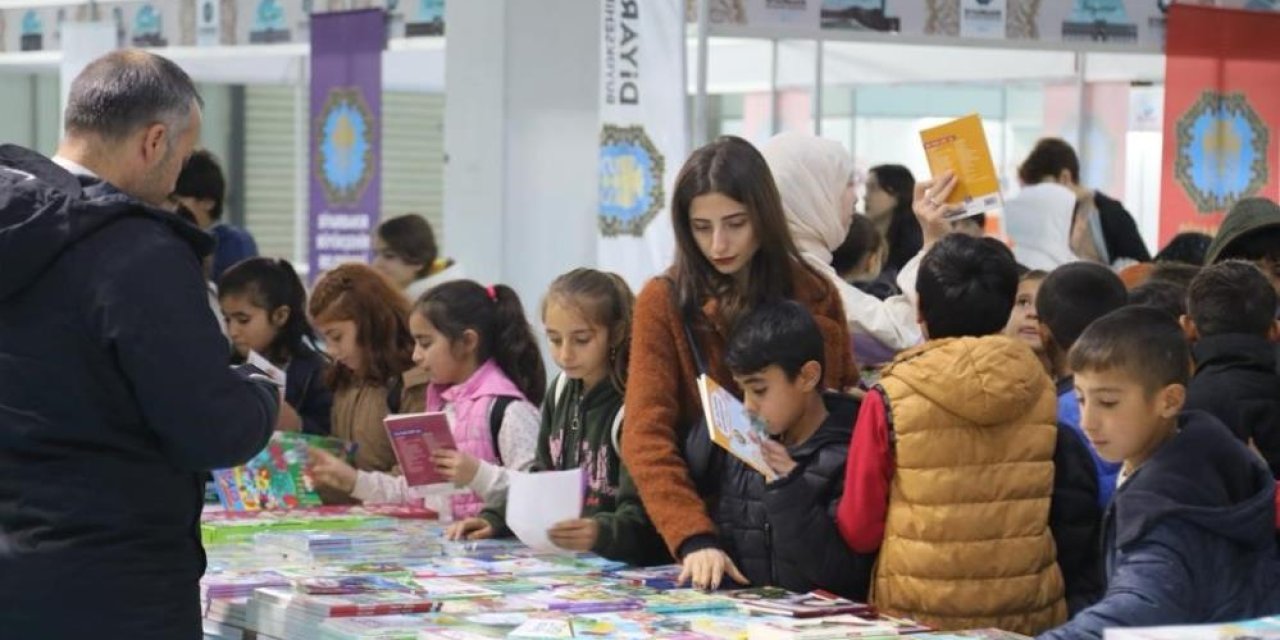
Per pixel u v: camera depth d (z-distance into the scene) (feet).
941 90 33.01
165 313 10.57
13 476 10.75
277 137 46.55
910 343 16.25
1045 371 13.00
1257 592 10.33
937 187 15.56
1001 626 11.93
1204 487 10.28
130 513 10.80
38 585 10.66
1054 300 13.91
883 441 12.01
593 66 25.96
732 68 33.35
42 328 10.62
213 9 34.35
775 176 15.08
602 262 24.17
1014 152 33.32
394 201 45.01
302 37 32.68
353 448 17.08
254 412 10.91
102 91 10.93
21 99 43.60
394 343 17.60
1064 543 12.42
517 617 11.83
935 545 11.85
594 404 14.56
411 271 26.61
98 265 10.57
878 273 23.27
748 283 13.00
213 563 14.11
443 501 16.22
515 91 25.52
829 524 12.26
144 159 11.03
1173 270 17.60
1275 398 13.74
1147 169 32.83
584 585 13.07
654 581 13.19
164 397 10.53
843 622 11.45
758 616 11.71
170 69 11.15
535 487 13.76
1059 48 29.25
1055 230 27.81
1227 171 31.32
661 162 23.58
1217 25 30.91
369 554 14.56
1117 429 10.48
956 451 11.87
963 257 12.75
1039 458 12.06
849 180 15.56
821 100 32.53
